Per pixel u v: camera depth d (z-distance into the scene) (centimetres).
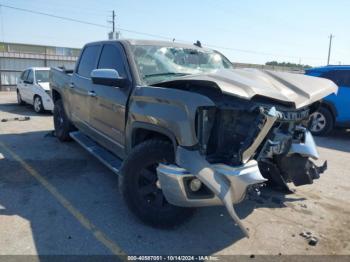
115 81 385
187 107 306
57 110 694
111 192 444
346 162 649
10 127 862
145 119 346
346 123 862
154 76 398
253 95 305
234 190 302
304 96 347
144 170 348
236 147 324
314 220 391
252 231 359
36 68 1232
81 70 564
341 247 336
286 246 334
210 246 329
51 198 422
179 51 457
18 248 312
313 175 429
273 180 459
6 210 386
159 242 331
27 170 522
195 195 309
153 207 348
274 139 343
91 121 508
